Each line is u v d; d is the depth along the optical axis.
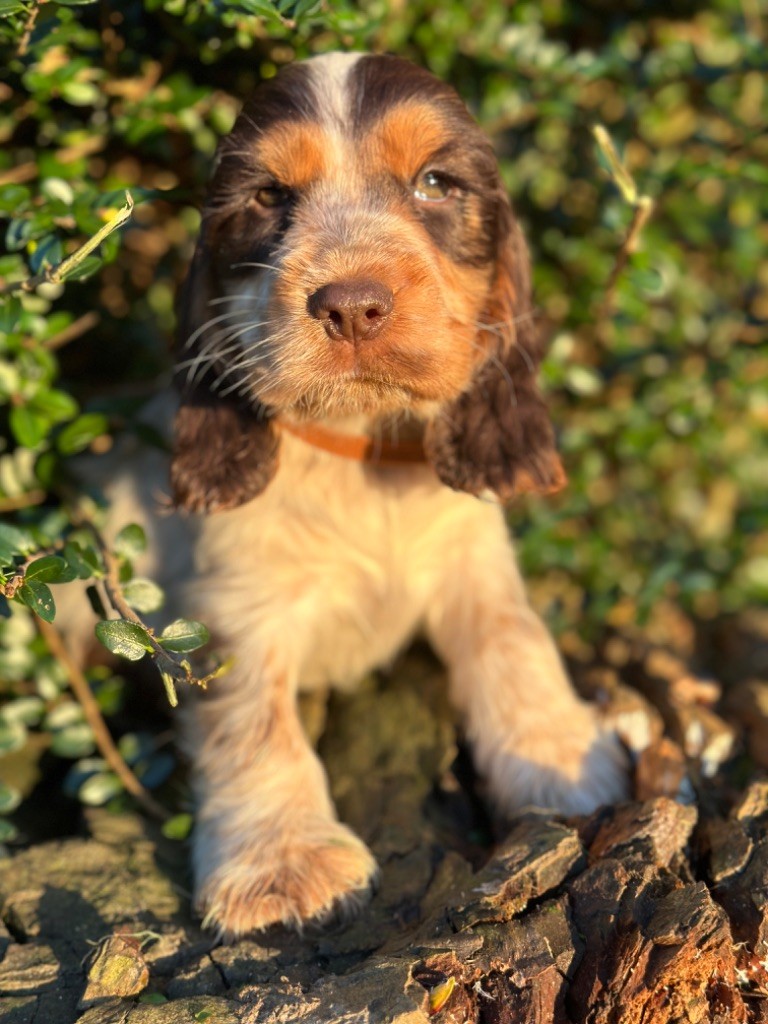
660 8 0.45
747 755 0.36
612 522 0.49
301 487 0.34
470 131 0.31
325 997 0.24
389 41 0.39
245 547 0.35
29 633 0.36
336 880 0.29
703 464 0.50
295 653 0.35
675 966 0.24
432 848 0.32
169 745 0.37
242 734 0.34
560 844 0.27
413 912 0.29
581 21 0.45
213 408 0.33
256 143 0.30
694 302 0.47
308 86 0.30
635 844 0.27
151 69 0.37
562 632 0.44
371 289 0.27
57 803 0.37
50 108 0.37
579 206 0.47
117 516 0.39
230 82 0.38
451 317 0.30
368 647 0.38
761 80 0.45
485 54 0.41
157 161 0.41
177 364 0.33
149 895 0.30
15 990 0.26
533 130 0.47
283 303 0.28
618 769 0.34
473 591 0.37
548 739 0.34
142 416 0.41
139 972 0.26
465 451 0.33
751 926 0.26
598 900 0.26
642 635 0.43
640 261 0.37
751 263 0.47
